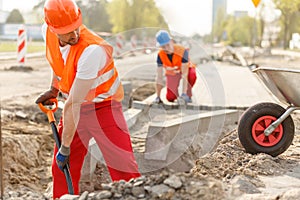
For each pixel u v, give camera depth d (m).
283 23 41.72
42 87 15.43
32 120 10.80
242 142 6.68
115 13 57.31
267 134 6.57
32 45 41.34
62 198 4.93
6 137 8.44
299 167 6.30
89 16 56.41
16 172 7.81
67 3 5.09
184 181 4.69
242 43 67.81
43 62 25.91
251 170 6.02
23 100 12.45
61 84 5.62
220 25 70.50
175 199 4.50
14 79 17.45
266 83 6.86
